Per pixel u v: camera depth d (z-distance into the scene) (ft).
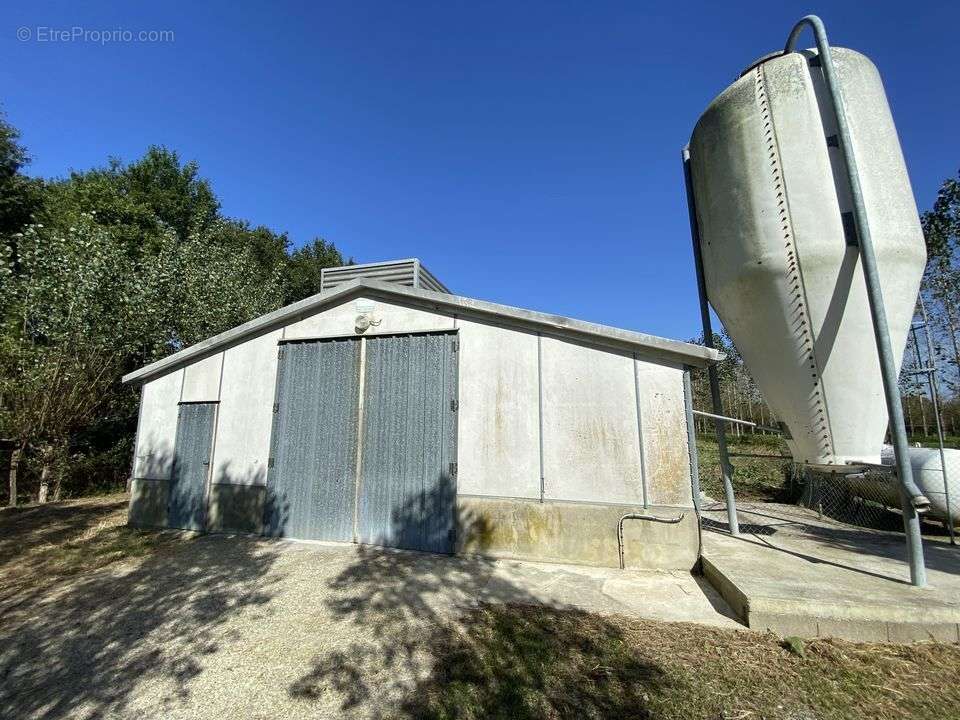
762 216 16.52
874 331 13.74
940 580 13.78
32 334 33.42
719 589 14.76
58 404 32.12
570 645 11.46
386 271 27.12
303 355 22.81
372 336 21.72
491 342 20.04
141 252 52.70
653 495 17.53
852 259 15.20
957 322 22.54
